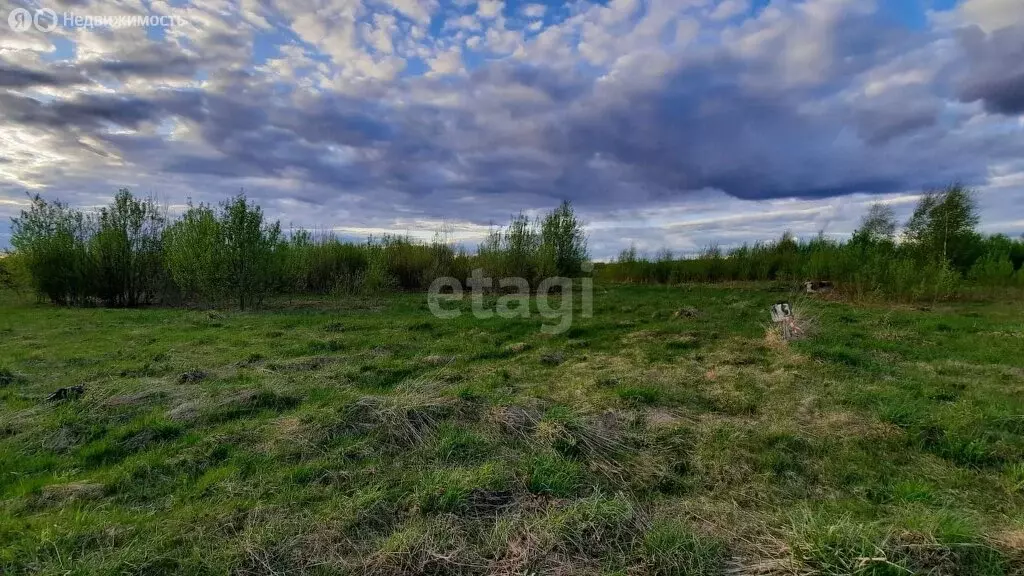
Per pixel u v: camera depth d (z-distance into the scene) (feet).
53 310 41.37
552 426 13.82
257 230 43.14
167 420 15.06
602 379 20.04
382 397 16.10
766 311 38.58
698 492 11.55
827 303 43.29
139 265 47.21
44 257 44.16
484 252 63.82
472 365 23.22
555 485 10.94
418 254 64.34
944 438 13.44
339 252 59.67
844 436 14.07
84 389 17.71
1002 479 11.72
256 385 18.38
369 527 9.66
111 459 13.07
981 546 8.48
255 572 8.36
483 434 13.83
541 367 23.02
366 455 12.89
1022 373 20.59
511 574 8.23
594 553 8.84
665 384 19.30
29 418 14.98
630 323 34.37
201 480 11.69
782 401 17.16
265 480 11.60
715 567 8.49
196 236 42.45
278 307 45.16
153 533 9.38
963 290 45.42
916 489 10.99
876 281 43.83
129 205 47.09
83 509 10.50
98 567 8.16
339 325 33.32
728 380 19.90
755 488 11.60
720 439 13.89
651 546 8.82
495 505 10.41
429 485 10.75
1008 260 49.03
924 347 25.38
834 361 22.00
